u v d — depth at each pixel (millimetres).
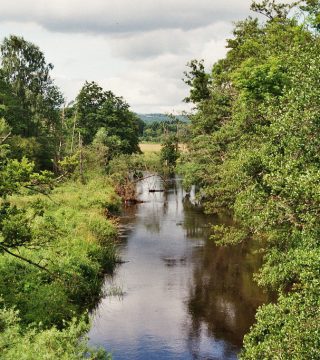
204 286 21438
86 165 53344
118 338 16078
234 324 17234
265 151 13320
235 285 21484
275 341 8930
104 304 19328
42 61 62906
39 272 18828
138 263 25312
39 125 59625
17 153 42594
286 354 8242
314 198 9133
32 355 10492
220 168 26656
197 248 28422
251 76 20062
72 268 19656
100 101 76188
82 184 47031
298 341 7957
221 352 15086
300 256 9359
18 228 15359
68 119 75000
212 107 37844
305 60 12023
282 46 20891
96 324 17250
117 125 73438
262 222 12281
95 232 28078
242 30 36094
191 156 39188
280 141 12164
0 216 15102
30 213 27312
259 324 10156
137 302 19547
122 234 32594
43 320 15414
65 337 11781
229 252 27328
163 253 27328
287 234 12586
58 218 28000
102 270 23453
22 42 60469
